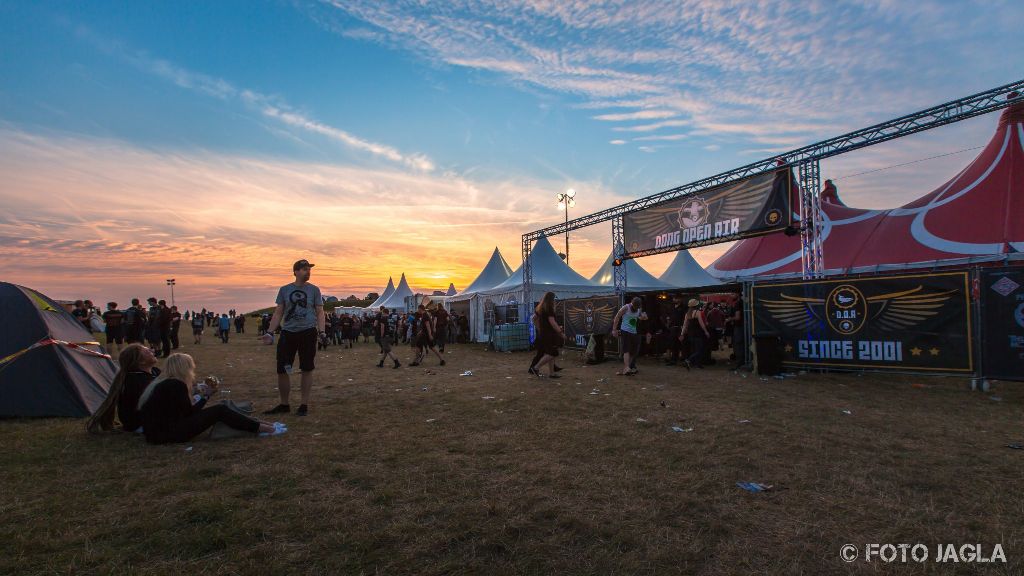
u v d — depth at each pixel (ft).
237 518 9.32
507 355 49.14
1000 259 43.80
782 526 9.17
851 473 12.09
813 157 35.78
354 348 63.10
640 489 10.98
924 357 26.37
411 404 21.53
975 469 12.38
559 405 20.98
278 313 19.66
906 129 31.55
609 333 44.96
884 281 27.91
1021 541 8.53
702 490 10.98
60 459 13.08
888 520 9.44
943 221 50.16
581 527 9.06
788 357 31.73
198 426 14.85
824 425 17.13
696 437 15.49
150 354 17.01
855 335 28.94
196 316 74.95
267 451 13.93
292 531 8.85
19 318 19.70
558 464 12.80
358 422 17.90
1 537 8.48
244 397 24.02
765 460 13.08
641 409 20.04
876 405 20.81
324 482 11.39
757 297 33.40
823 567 7.72
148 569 7.50
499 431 16.43
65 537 8.50
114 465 12.55
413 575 7.43
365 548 8.20
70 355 20.29
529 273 64.34
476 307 74.74
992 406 20.49
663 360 41.75
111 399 16.10
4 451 13.84
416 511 9.75
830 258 57.77
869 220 58.34
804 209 36.45
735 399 22.35
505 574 7.47
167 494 10.61
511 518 9.44
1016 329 23.35
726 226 41.52
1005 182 47.50
